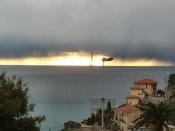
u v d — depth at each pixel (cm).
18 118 3494
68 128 10238
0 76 3569
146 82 13800
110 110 11588
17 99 3362
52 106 18300
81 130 8831
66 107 18012
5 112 3117
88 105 18550
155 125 6053
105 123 10425
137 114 9525
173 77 15700
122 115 10106
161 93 13412
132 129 7356
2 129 3197
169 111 6025
